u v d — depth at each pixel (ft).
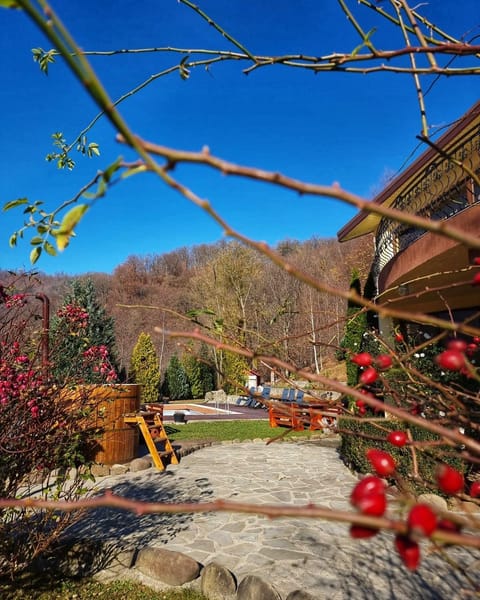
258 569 12.59
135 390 26.50
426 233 21.21
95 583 11.98
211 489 21.36
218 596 11.37
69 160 7.22
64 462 12.34
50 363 11.95
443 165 19.67
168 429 42.22
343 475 24.31
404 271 24.30
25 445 11.05
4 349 11.21
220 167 1.85
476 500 3.14
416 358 15.14
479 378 2.93
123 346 100.63
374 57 4.09
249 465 27.02
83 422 12.92
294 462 27.94
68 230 1.95
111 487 21.53
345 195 1.91
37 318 12.51
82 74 1.57
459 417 4.38
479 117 15.58
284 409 5.24
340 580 11.89
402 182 24.22
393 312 2.56
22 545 11.63
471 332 2.72
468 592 3.11
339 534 15.21
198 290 78.02
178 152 1.81
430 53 4.33
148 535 15.06
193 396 84.79
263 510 1.85
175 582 11.93
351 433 4.64
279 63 4.82
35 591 11.37
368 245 76.23
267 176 1.86
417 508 1.70
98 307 60.18
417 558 1.66
